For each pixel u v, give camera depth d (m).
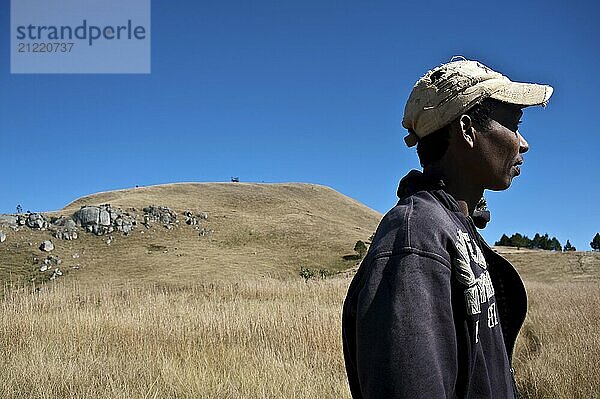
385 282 1.20
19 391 6.41
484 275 1.34
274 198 99.38
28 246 60.00
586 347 7.29
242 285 21.84
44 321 10.26
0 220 63.78
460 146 1.50
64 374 7.01
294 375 7.01
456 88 1.47
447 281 1.21
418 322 1.14
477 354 1.27
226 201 93.94
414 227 1.25
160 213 75.81
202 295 17.77
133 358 8.12
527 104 1.49
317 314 11.01
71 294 13.92
